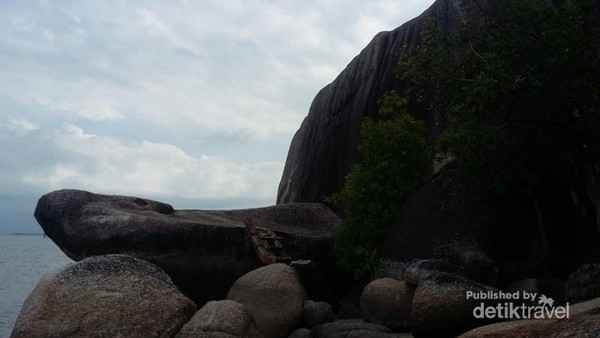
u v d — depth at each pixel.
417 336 6.86
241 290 8.45
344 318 9.34
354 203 10.51
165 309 6.64
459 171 8.84
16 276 24.44
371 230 10.25
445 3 13.61
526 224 8.89
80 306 6.61
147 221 10.02
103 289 6.80
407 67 9.41
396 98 11.66
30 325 6.48
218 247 10.14
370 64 15.22
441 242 8.99
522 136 7.82
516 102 7.59
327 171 15.53
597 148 7.81
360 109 14.95
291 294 8.23
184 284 10.09
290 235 11.11
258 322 8.05
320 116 17.45
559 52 7.37
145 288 6.85
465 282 6.79
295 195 17.53
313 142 17.30
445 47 9.12
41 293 6.83
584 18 7.95
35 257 45.53
